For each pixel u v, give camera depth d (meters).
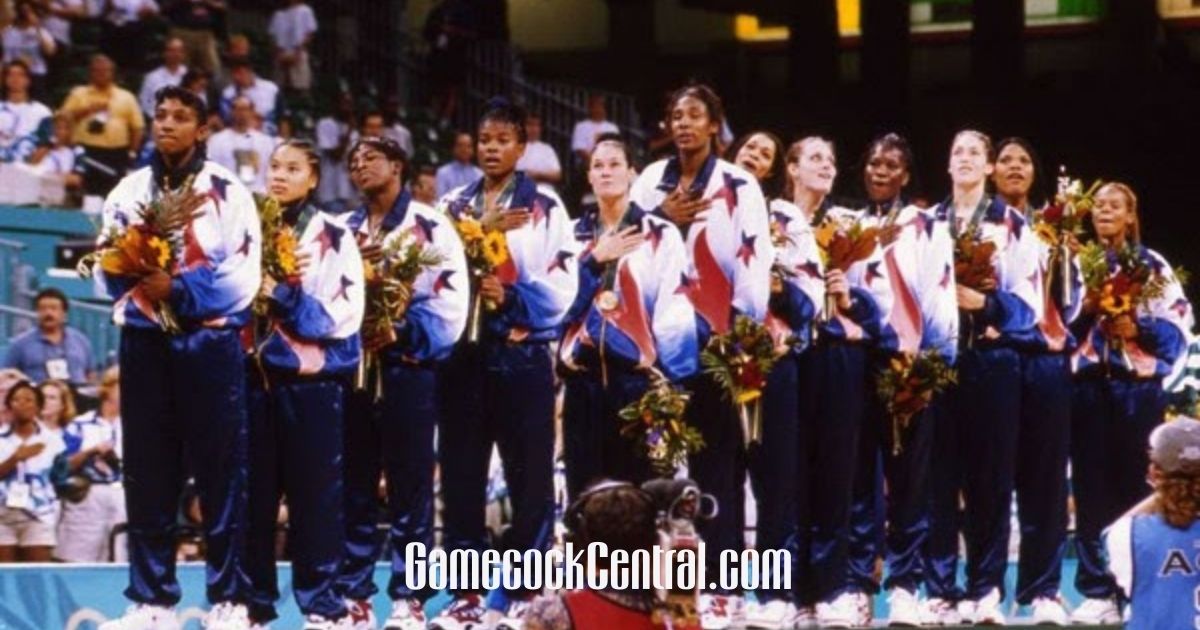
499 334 11.91
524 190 11.98
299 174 11.55
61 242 18.92
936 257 12.54
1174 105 29.38
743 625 12.16
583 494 8.69
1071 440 13.57
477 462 12.03
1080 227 13.20
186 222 11.02
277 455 11.55
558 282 11.89
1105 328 13.47
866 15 28.86
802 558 12.45
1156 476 9.48
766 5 30.66
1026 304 12.75
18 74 19.31
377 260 11.79
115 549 14.52
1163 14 29.58
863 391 12.50
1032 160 12.98
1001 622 12.86
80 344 16.61
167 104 11.05
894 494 12.70
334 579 11.59
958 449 12.90
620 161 11.91
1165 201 29.30
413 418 11.94
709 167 11.95
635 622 8.44
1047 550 13.04
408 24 27.89
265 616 11.59
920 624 12.67
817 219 12.48
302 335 11.47
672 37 31.48
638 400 11.77
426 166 21.48
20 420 14.38
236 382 11.15
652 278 11.84
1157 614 9.42
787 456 12.15
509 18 31.55
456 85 25.22
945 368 12.46
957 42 30.31
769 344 11.80
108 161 19.61
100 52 21.06
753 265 11.88
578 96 26.31
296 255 11.45
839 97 29.47
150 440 11.12
